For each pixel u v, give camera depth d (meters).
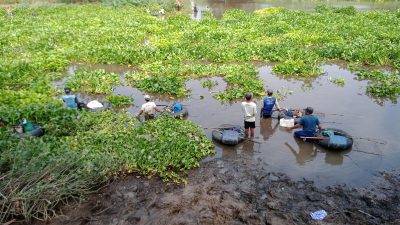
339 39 26.12
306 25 31.38
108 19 36.19
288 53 22.38
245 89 16.70
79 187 9.20
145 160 10.54
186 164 10.56
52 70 20.59
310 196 9.36
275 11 40.16
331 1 55.34
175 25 32.28
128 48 23.59
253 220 8.54
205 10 44.09
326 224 8.34
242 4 51.81
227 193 9.54
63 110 13.05
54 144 10.95
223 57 22.30
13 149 9.44
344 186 9.77
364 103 15.56
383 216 8.58
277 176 10.30
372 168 10.59
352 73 19.95
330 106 15.27
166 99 16.33
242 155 11.45
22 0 49.62
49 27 31.47
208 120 13.99
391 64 21.03
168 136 11.73
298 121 12.66
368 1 54.62
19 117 12.55
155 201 9.22
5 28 30.88
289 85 18.08
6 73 18.38
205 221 8.49
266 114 13.90
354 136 12.48
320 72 19.70
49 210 8.69
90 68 21.44
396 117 14.06
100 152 10.66
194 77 19.08
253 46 24.25
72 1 50.19
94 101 14.90
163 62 21.61
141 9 44.66
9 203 8.27
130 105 15.60
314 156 11.33
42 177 8.80
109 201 9.27
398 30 28.67
